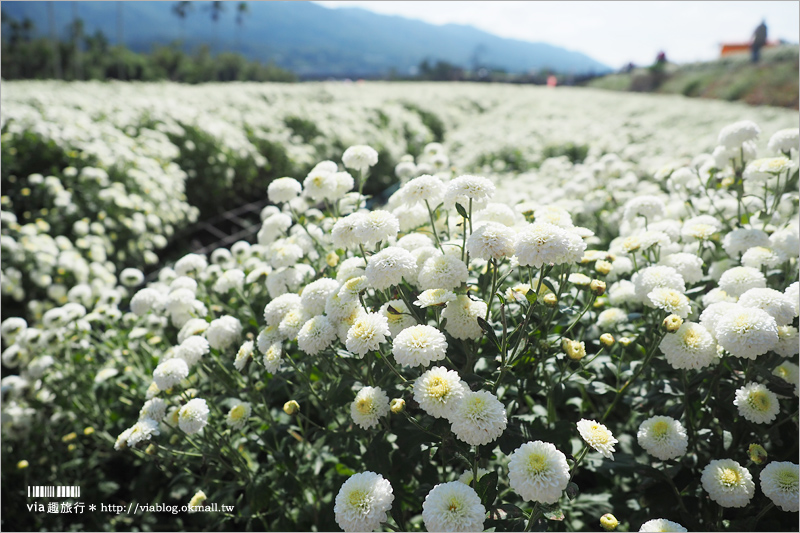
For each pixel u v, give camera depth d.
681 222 3.21
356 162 2.63
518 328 1.77
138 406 2.93
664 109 12.09
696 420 2.12
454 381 1.51
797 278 2.28
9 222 4.56
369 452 1.84
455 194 1.82
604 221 3.92
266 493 2.17
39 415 3.11
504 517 1.49
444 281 1.74
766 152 4.73
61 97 8.83
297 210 3.54
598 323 2.28
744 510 1.84
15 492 2.81
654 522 1.44
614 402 1.97
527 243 1.59
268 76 44.56
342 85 21.02
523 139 8.70
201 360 2.27
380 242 2.06
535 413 2.18
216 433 2.21
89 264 4.49
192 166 7.15
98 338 3.47
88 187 5.36
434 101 15.48
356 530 1.39
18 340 3.04
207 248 6.27
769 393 1.74
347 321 1.84
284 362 2.03
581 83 37.19
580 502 2.05
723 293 2.04
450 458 1.89
